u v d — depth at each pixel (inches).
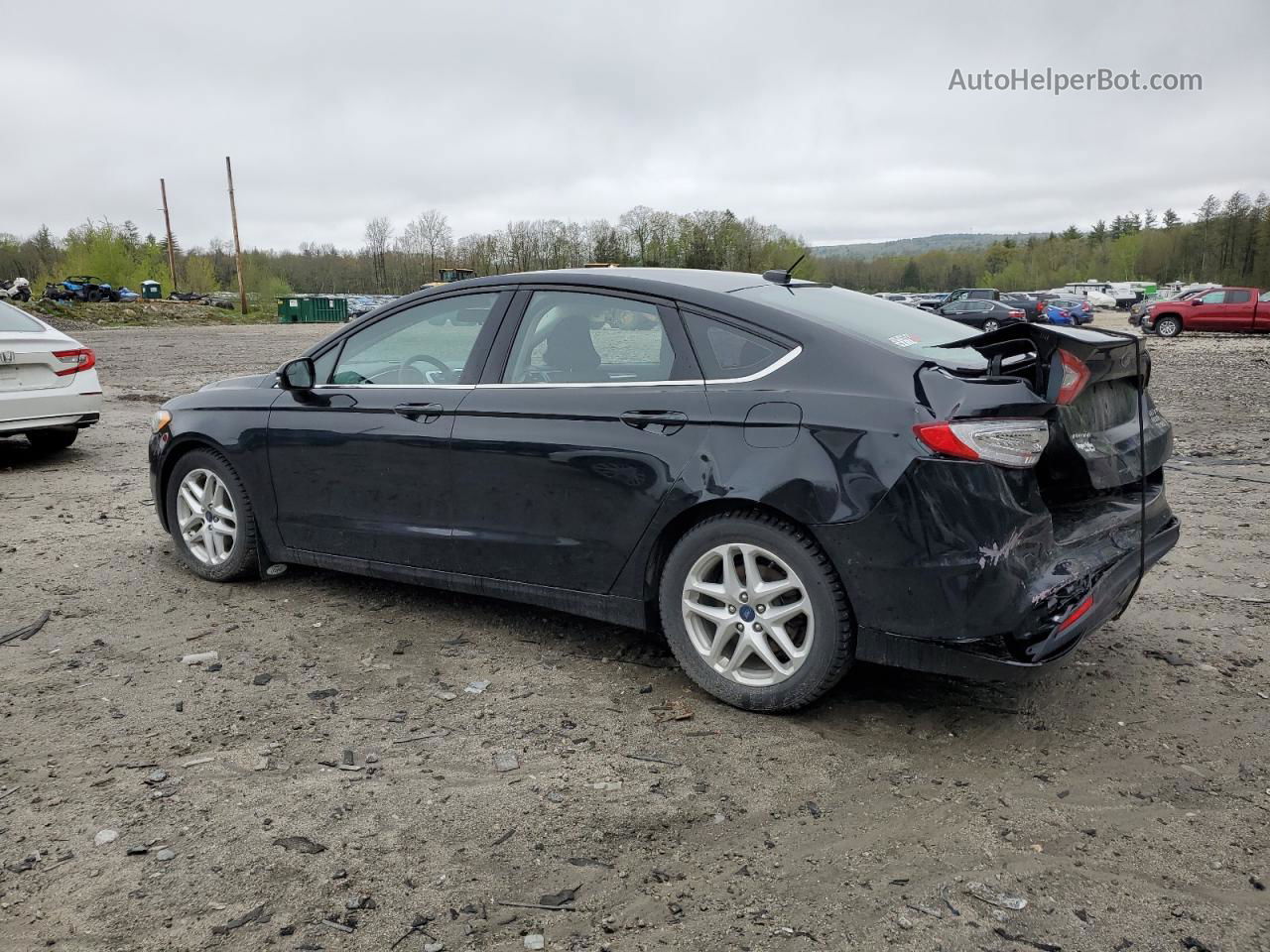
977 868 99.0
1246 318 1202.0
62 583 194.5
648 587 141.1
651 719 133.6
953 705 137.3
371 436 165.3
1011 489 116.3
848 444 120.6
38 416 312.8
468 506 155.6
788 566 126.8
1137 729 129.6
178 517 198.8
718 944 87.9
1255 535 226.5
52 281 3673.7
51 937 88.9
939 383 119.5
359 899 94.3
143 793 114.2
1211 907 92.4
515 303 156.1
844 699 139.4
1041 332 124.7
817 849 102.7
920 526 116.9
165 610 178.9
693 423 132.3
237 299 3250.5
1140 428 135.0
